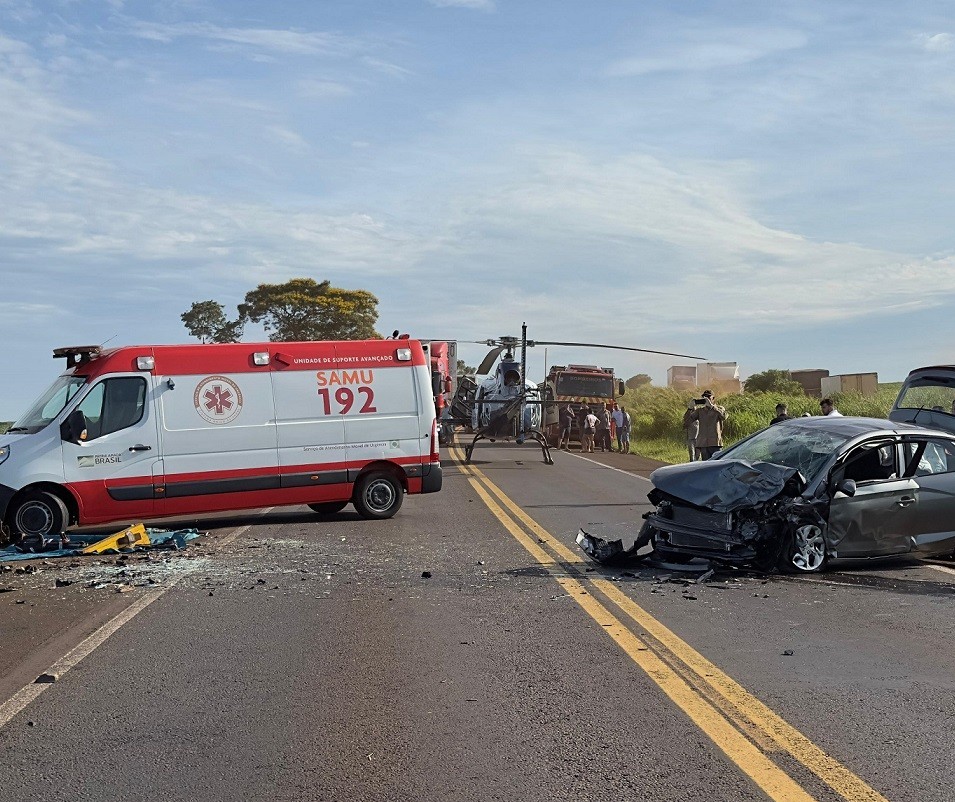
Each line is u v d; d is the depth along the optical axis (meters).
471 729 5.43
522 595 9.29
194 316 67.12
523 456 33.88
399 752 5.08
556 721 5.56
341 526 14.83
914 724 5.50
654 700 5.95
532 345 31.42
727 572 10.48
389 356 15.71
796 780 4.67
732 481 10.39
